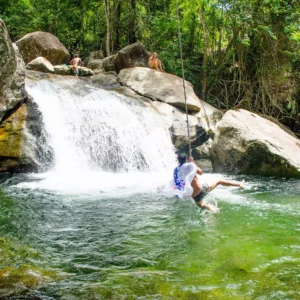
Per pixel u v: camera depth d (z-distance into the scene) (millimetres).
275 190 8758
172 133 12453
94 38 23078
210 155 12195
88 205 7145
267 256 4746
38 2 22703
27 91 11789
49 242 5250
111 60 17953
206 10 17891
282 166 10586
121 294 3752
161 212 6770
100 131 11398
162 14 19969
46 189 8289
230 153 11305
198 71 18781
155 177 10227
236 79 17734
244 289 3877
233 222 6219
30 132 10336
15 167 9875
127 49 17094
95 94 12922
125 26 21250
